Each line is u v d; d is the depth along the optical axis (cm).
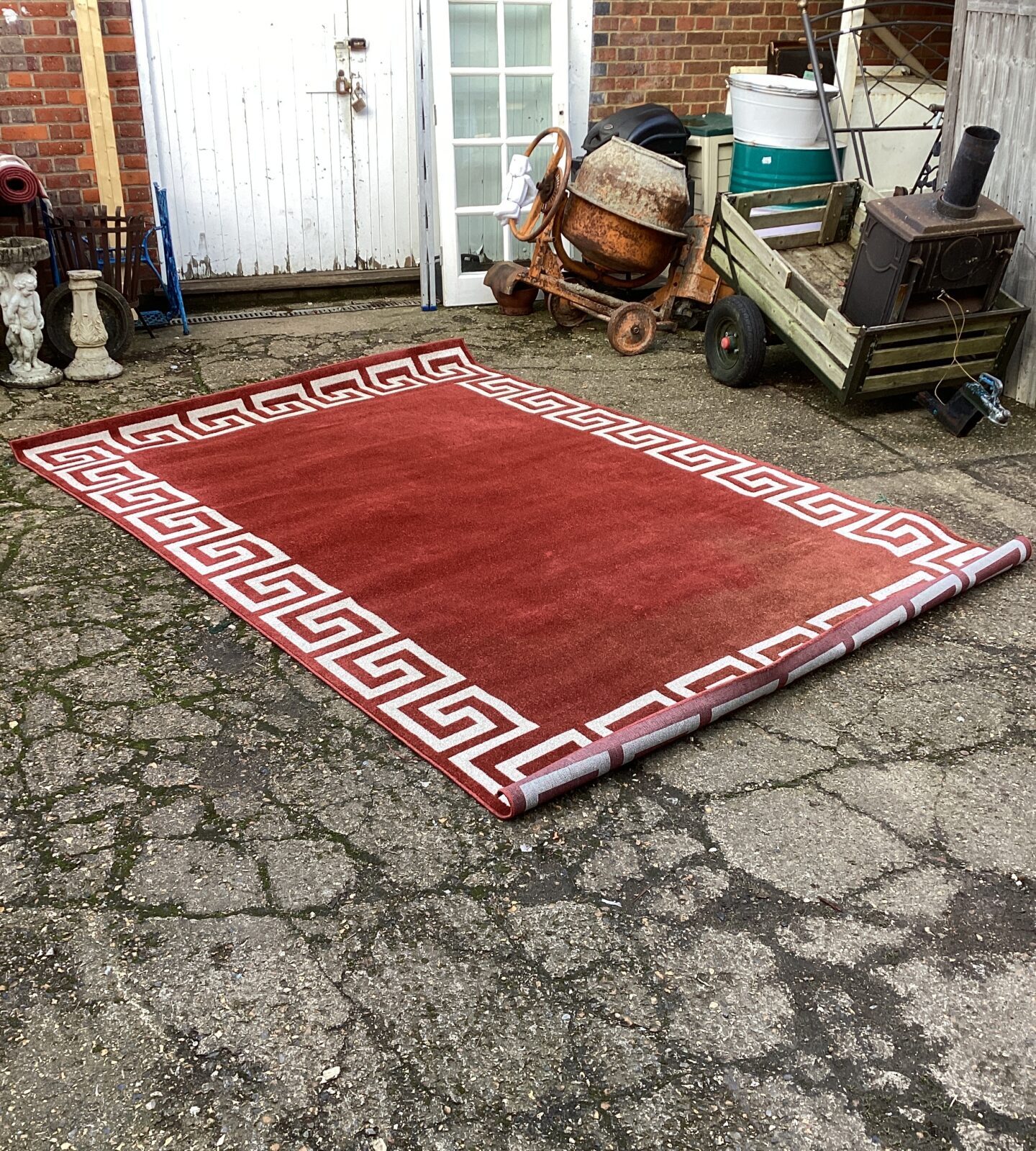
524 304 695
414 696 302
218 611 349
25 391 541
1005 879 246
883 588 362
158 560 382
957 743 294
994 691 317
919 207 479
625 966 222
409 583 362
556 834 257
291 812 262
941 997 216
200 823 257
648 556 384
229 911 233
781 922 233
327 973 218
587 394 562
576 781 267
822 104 623
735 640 330
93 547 391
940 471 470
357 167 714
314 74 682
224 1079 196
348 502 423
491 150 705
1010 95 525
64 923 229
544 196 627
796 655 313
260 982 216
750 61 775
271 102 679
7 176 527
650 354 629
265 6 657
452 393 554
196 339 632
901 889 243
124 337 582
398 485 441
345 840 253
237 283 700
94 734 289
